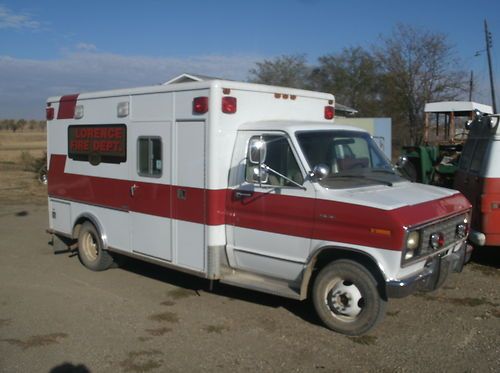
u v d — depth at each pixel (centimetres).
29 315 623
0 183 2181
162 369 481
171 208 670
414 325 580
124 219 752
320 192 549
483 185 739
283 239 576
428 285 553
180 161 653
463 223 616
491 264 832
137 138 717
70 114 849
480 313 618
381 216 507
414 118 3906
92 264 827
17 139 7738
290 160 578
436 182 1359
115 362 495
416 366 482
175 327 583
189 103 637
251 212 601
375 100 4134
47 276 800
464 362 489
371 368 479
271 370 477
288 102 686
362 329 537
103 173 783
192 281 767
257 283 606
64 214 884
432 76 3859
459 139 1598
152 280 775
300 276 573
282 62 4359
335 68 4241
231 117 621
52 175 904
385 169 646
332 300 551
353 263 534
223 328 579
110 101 762
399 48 4541
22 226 1241
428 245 534
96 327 584
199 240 638
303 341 539
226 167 621
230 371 476
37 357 505
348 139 626
